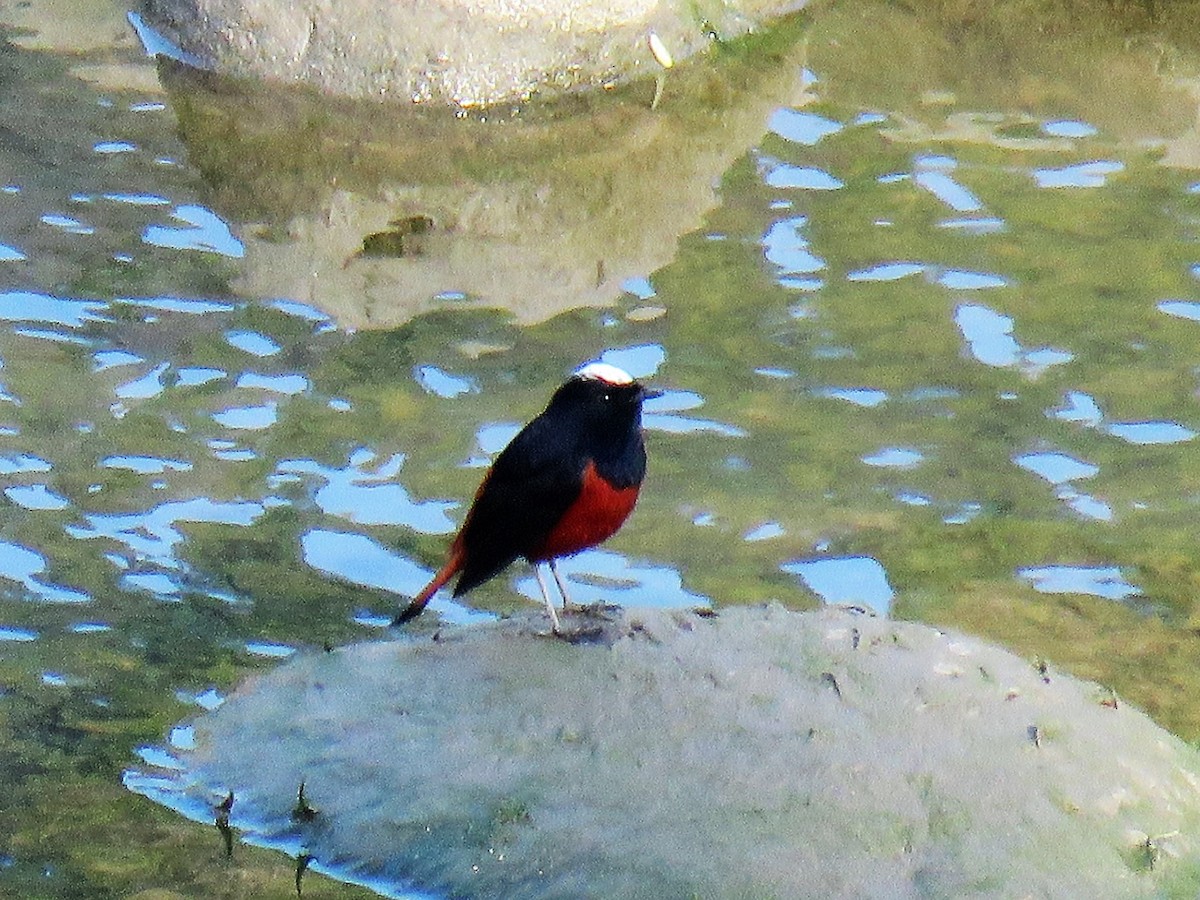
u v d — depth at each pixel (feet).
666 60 61.26
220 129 57.82
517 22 59.26
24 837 31.58
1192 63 62.34
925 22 65.26
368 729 32.96
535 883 29.27
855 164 56.90
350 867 30.53
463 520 41.45
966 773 30.17
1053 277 51.21
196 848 31.22
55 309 48.60
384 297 50.01
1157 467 44.19
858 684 32.22
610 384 33.71
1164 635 38.65
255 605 38.83
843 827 29.27
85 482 42.34
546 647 34.19
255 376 46.42
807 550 41.37
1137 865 28.81
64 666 36.65
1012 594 39.93
